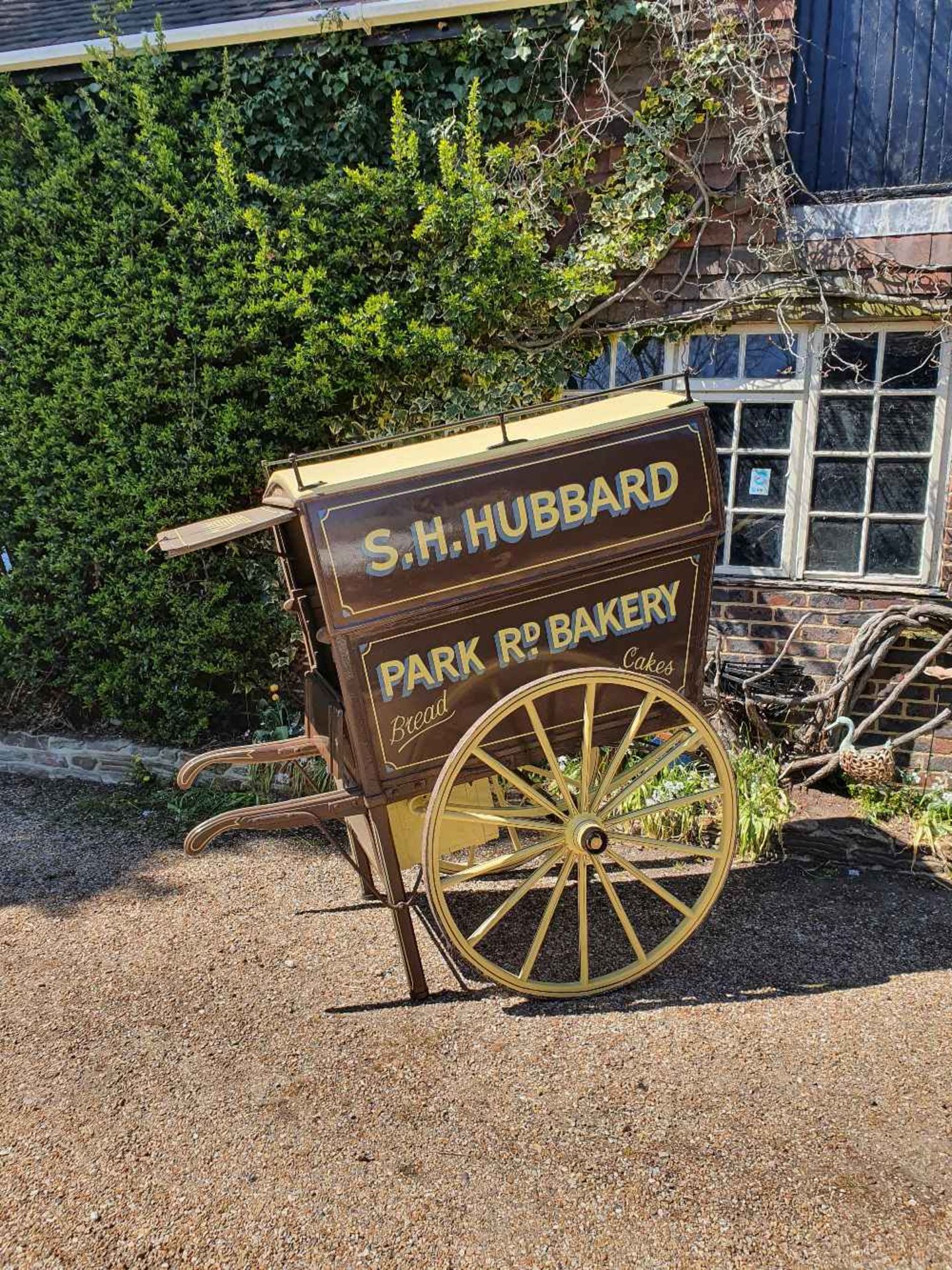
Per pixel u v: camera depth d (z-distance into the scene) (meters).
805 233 5.16
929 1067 3.10
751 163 5.21
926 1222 2.48
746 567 5.56
